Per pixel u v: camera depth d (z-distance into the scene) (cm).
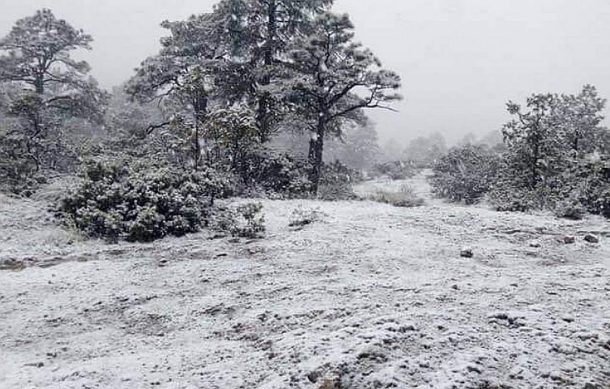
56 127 2159
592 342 402
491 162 2366
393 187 2956
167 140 1552
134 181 1077
